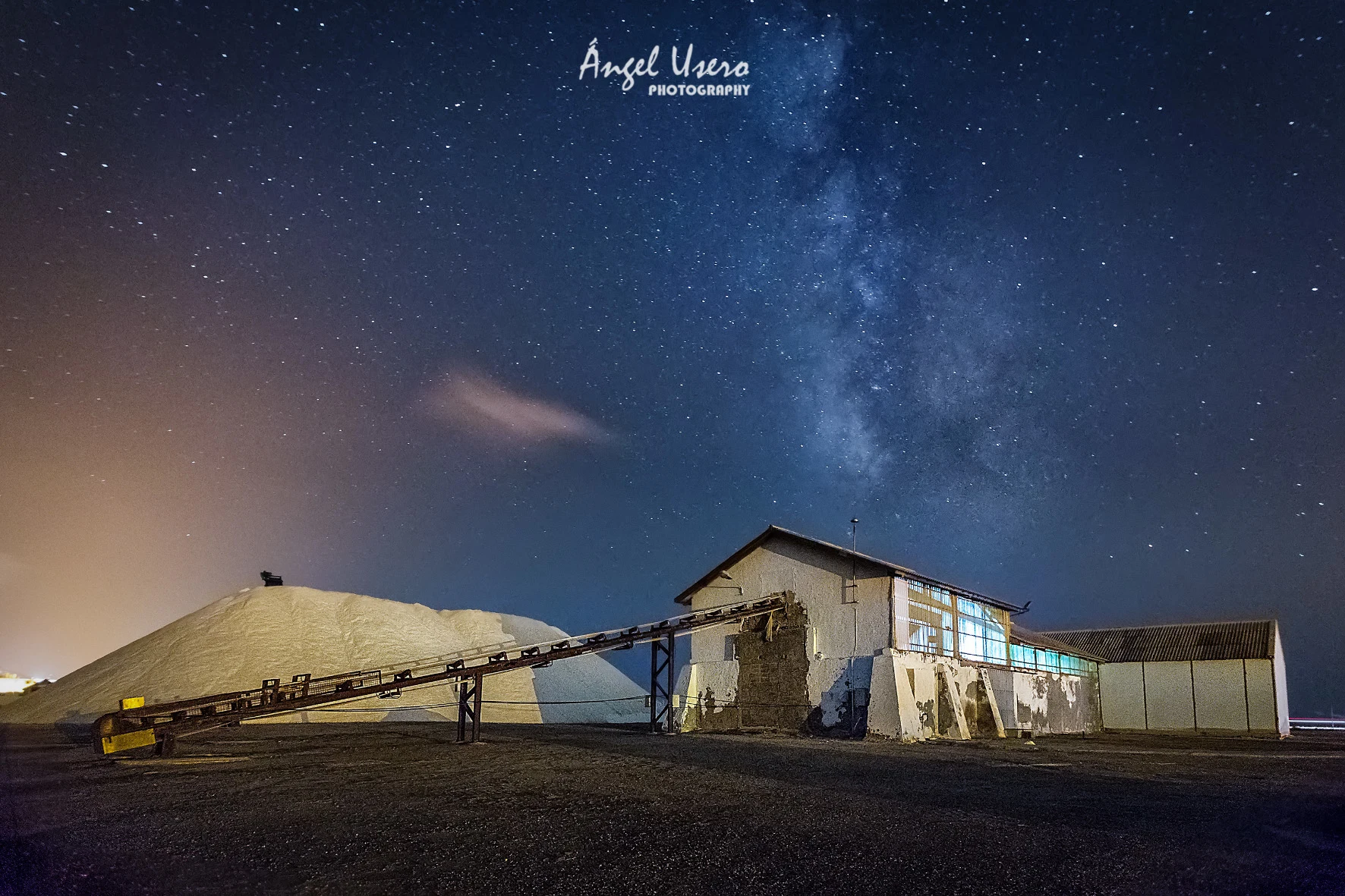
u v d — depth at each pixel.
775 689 29.30
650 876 6.88
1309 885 7.11
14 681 74.38
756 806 10.70
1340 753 27.94
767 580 30.98
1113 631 52.66
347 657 47.50
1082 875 7.25
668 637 29.39
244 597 52.81
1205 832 9.55
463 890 6.37
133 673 43.59
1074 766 18.39
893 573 27.66
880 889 6.62
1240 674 45.22
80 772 14.53
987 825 9.69
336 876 6.79
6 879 6.73
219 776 13.83
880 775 14.97
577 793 11.76
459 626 59.88
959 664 30.91
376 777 13.64
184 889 6.40
